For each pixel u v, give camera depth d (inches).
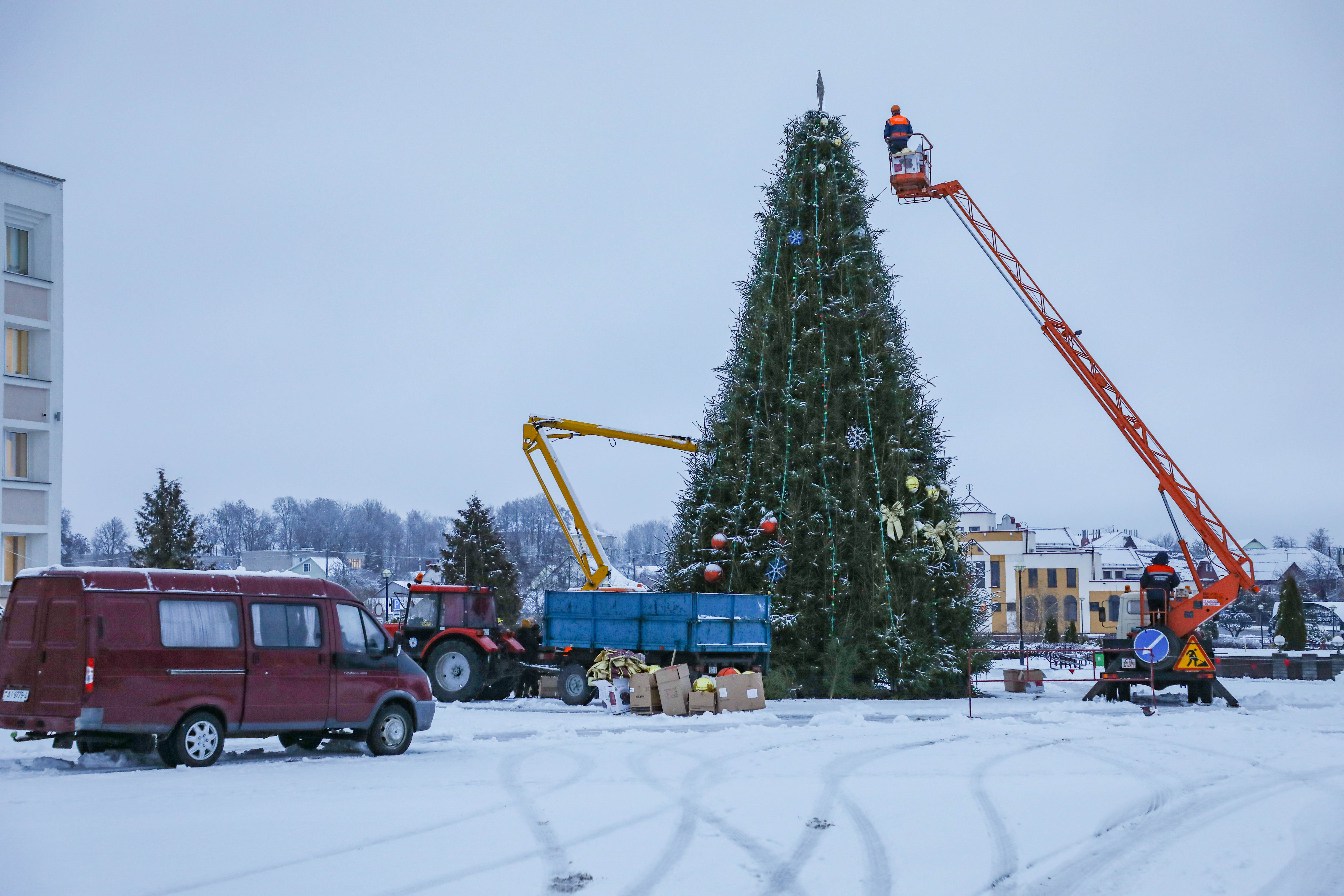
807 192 1227.2
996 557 3590.1
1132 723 808.3
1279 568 4724.4
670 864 346.6
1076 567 3580.2
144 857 351.6
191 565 1702.8
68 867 337.7
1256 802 465.7
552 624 1016.2
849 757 604.7
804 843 377.1
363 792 477.4
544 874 333.4
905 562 1104.2
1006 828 406.0
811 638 1097.4
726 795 474.3
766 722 819.4
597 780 515.2
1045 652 1844.2
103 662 529.7
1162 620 1047.0
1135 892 319.9
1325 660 1838.1
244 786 491.5
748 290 1218.0
